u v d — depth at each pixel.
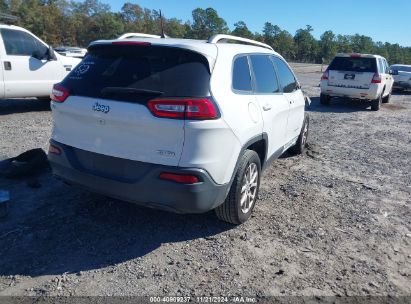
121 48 3.80
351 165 7.04
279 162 6.90
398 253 4.03
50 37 84.62
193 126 3.32
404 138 9.84
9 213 4.23
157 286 3.22
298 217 4.67
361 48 141.25
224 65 3.78
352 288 3.38
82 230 3.99
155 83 3.45
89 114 3.60
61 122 3.89
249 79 4.33
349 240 4.21
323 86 14.70
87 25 96.19
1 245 3.64
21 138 7.13
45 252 3.59
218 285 3.28
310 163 6.99
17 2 83.06
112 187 3.60
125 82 3.53
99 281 3.23
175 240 3.93
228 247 3.87
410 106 17.31
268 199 5.15
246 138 3.95
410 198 5.59
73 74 3.93
